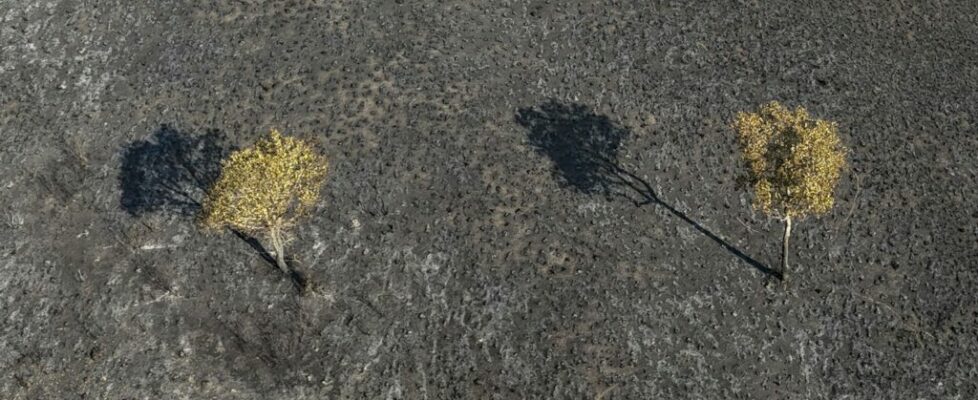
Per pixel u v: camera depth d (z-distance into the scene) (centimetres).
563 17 4041
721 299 3159
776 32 4038
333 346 2948
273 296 3052
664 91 3772
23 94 3609
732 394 2936
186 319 2986
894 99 3828
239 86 3669
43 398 2798
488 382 2903
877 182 3519
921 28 4175
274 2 4000
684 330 3072
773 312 3141
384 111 3612
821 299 3186
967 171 3606
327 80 3706
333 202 3309
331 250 3183
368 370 2906
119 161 3403
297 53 3797
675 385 2938
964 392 2978
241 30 3878
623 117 3672
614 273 3189
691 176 3497
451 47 3869
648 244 3284
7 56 3744
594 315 3075
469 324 3033
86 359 2883
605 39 3956
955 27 4216
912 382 2997
